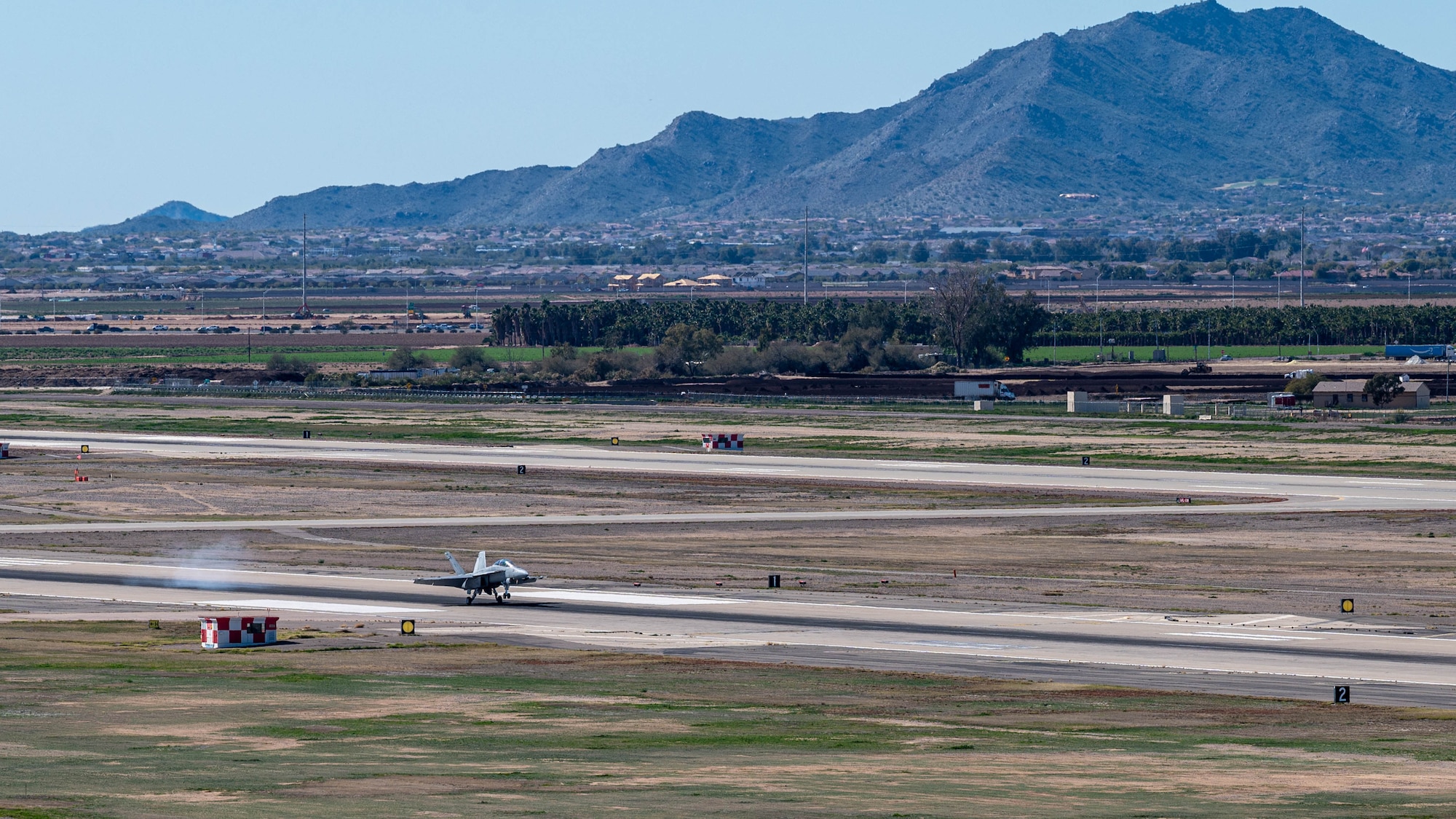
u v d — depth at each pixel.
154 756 163.88
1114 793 146.62
